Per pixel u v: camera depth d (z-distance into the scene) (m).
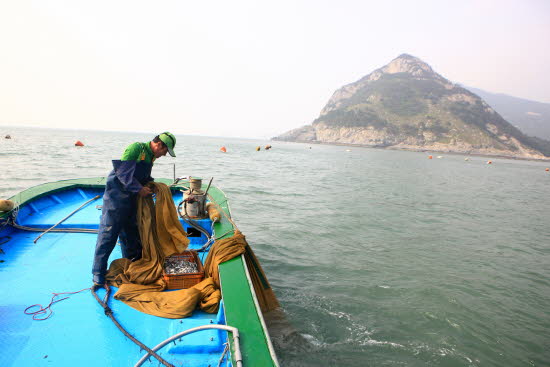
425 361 4.61
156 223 3.75
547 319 6.03
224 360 2.54
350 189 21.16
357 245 9.28
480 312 6.05
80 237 4.76
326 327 5.16
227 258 3.69
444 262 8.54
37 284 3.44
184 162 32.78
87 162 25.83
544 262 9.27
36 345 2.55
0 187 13.56
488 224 13.88
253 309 2.76
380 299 6.23
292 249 8.49
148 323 2.93
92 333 2.75
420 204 17.47
